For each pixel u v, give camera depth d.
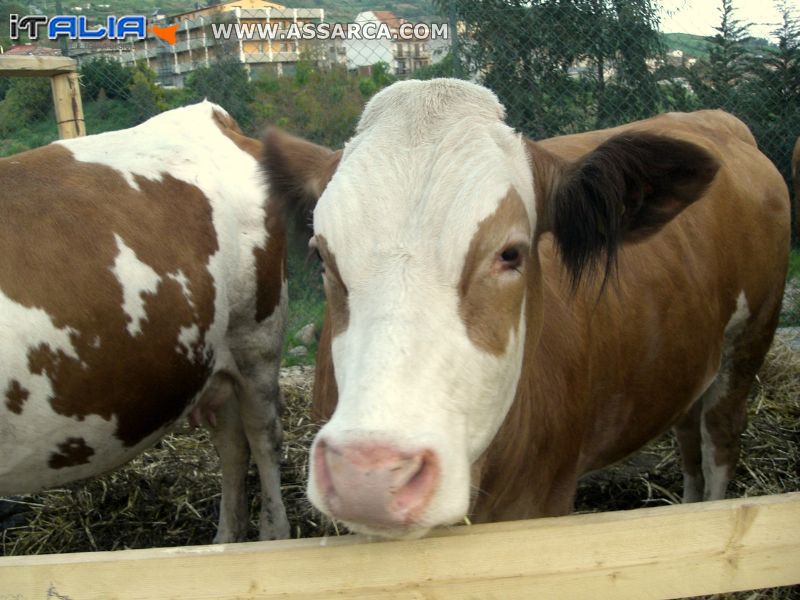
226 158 2.52
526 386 1.56
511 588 1.07
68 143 2.32
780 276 2.65
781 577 1.12
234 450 2.68
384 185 1.28
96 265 2.07
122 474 3.07
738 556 1.10
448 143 1.34
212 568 1.03
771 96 5.70
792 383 3.64
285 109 4.63
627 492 2.94
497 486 1.62
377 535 1.05
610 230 1.48
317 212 1.33
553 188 1.51
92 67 5.02
